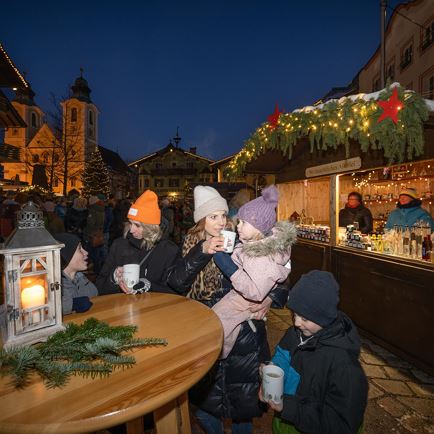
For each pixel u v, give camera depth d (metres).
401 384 2.88
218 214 1.91
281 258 1.59
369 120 3.02
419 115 2.77
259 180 7.71
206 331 1.34
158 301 1.75
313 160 4.84
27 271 1.17
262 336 1.84
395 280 3.38
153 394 0.91
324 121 3.39
